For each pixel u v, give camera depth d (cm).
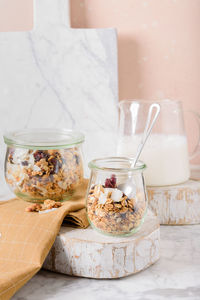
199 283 70
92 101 98
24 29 100
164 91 100
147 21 98
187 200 85
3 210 78
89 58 97
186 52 98
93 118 99
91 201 73
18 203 82
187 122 100
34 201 82
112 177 72
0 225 75
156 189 85
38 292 68
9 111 100
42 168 79
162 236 82
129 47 99
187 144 95
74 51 97
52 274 73
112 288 69
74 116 99
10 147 82
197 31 97
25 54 98
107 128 99
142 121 85
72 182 81
